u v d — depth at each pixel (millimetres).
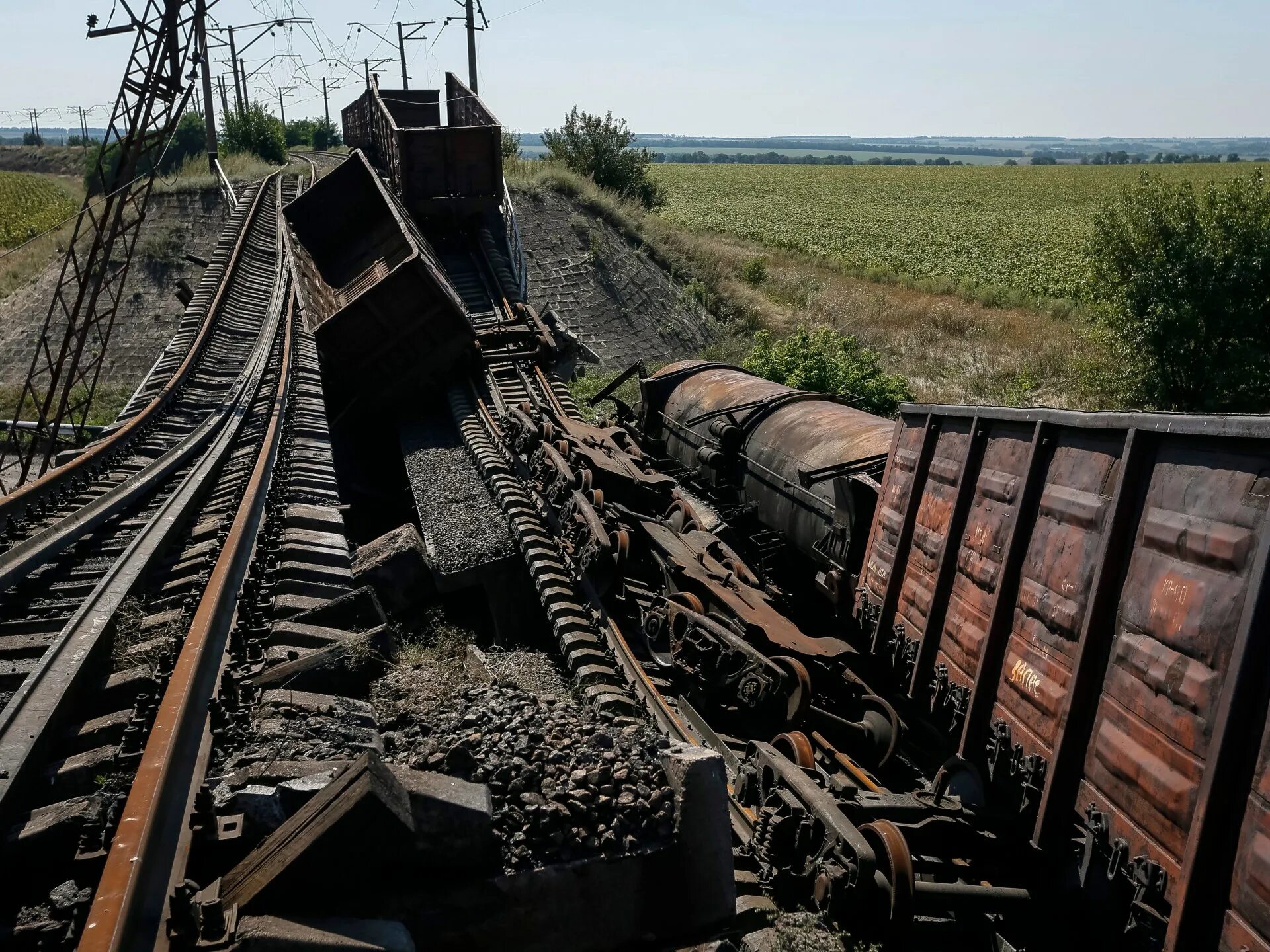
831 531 10062
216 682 5461
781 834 6094
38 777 4676
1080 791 5512
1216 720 4367
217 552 7695
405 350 18188
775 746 7289
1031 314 35875
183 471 11602
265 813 4258
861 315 34438
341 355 17875
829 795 6203
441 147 26250
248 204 34594
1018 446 6738
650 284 35156
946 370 26797
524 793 4836
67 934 3607
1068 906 5625
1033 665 6078
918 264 53062
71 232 37750
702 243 41531
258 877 3834
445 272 24891
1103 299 22203
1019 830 6309
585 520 10094
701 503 12570
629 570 10258
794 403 12766
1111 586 5391
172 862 3762
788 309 35938
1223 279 19656
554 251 34844
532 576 10539
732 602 8469
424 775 4539
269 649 6512
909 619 8047
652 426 15922
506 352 19234
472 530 12023
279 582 7801
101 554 8469
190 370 17469
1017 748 6121
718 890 4992
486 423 16125
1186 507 4910
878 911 5699
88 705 5500
